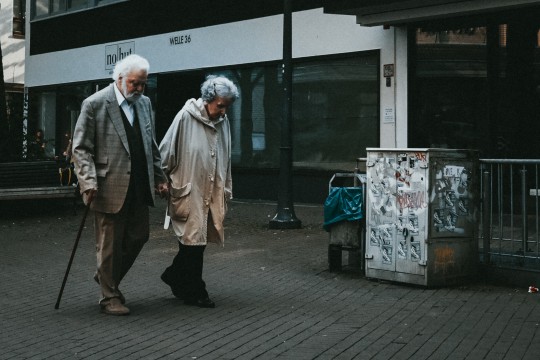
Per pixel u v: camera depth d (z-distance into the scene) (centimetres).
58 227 1248
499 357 488
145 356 497
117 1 2009
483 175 747
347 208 797
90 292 719
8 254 971
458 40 1301
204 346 521
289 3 1172
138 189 614
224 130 661
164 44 1867
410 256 729
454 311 625
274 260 892
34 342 534
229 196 666
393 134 1386
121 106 616
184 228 634
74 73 2186
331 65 1491
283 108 1173
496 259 746
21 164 1398
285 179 1172
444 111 1326
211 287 739
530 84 1226
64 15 2208
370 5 1255
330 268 816
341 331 562
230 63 1694
